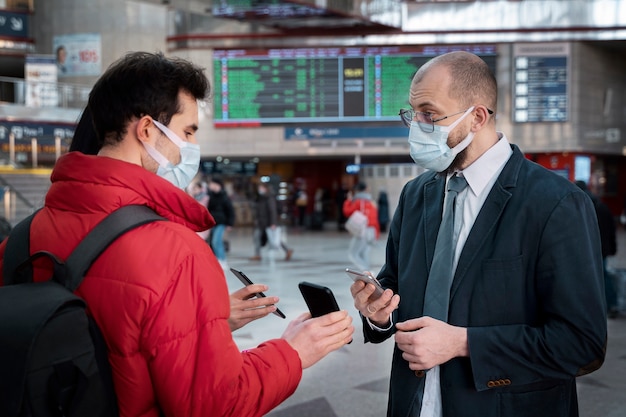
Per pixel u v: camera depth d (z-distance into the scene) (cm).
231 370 136
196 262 138
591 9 1936
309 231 2169
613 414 396
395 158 2184
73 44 2145
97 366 129
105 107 151
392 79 1998
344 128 2030
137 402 136
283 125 2048
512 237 183
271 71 2030
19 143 1842
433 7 1975
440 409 190
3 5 2189
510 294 182
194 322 136
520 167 191
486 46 2003
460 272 187
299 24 1816
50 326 122
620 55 2180
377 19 1819
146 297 131
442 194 205
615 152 2180
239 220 2433
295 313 700
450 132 188
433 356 173
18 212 1459
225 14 1656
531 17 1961
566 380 188
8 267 150
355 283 184
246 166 2406
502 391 181
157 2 1555
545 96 2003
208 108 2055
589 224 181
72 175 144
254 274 1023
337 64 2008
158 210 147
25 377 119
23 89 1944
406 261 208
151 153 153
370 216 1055
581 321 171
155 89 150
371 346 567
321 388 447
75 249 139
